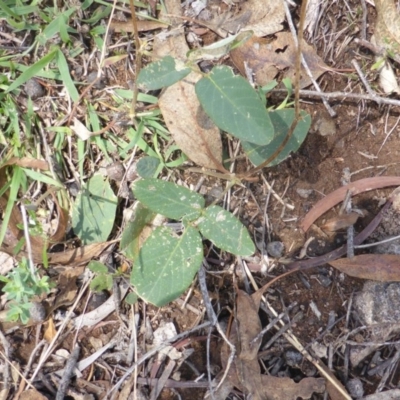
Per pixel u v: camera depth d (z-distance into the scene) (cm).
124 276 53
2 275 53
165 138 54
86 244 53
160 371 53
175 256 48
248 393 52
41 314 52
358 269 53
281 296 54
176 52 54
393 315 53
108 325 53
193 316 53
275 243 54
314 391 52
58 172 53
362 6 56
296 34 56
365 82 55
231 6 55
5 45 54
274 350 53
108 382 53
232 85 45
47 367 53
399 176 55
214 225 48
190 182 54
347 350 53
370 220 55
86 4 54
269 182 55
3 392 52
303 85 55
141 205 51
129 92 54
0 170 52
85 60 55
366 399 53
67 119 54
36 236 52
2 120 53
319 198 55
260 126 45
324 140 55
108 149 54
